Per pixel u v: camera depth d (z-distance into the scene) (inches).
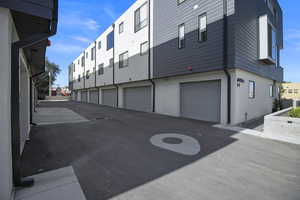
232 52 310.0
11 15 105.5
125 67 641.6
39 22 117.5
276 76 568.4
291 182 122.7
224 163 155.6
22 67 203.9
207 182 122.3
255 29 386.0
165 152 183.0
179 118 417.1
